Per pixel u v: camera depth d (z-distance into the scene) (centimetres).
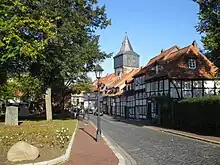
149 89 5350
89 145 1830
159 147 1819
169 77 4453
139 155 1502
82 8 3666
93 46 3688
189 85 4506
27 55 2659
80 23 3494
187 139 2323
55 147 1520
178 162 1297
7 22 2525
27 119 3928
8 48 2573
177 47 5847
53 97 5956
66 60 3438
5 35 2523
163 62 5047
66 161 1258
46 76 3678
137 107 6234
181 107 3334
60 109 6319
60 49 3400
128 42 11888
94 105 10712
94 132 2794
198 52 4766
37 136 1917
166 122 3869
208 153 1564
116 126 3866
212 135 2542
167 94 4512
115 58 12012
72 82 5662
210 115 2692
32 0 2886
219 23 2697
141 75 5972
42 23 2844
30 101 5769
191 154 1529
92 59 3675
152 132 2997
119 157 1400
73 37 3469
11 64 3331
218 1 2720
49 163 1148
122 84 8744
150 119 5216
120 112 7962
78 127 3256
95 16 3812
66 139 1870
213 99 2633
